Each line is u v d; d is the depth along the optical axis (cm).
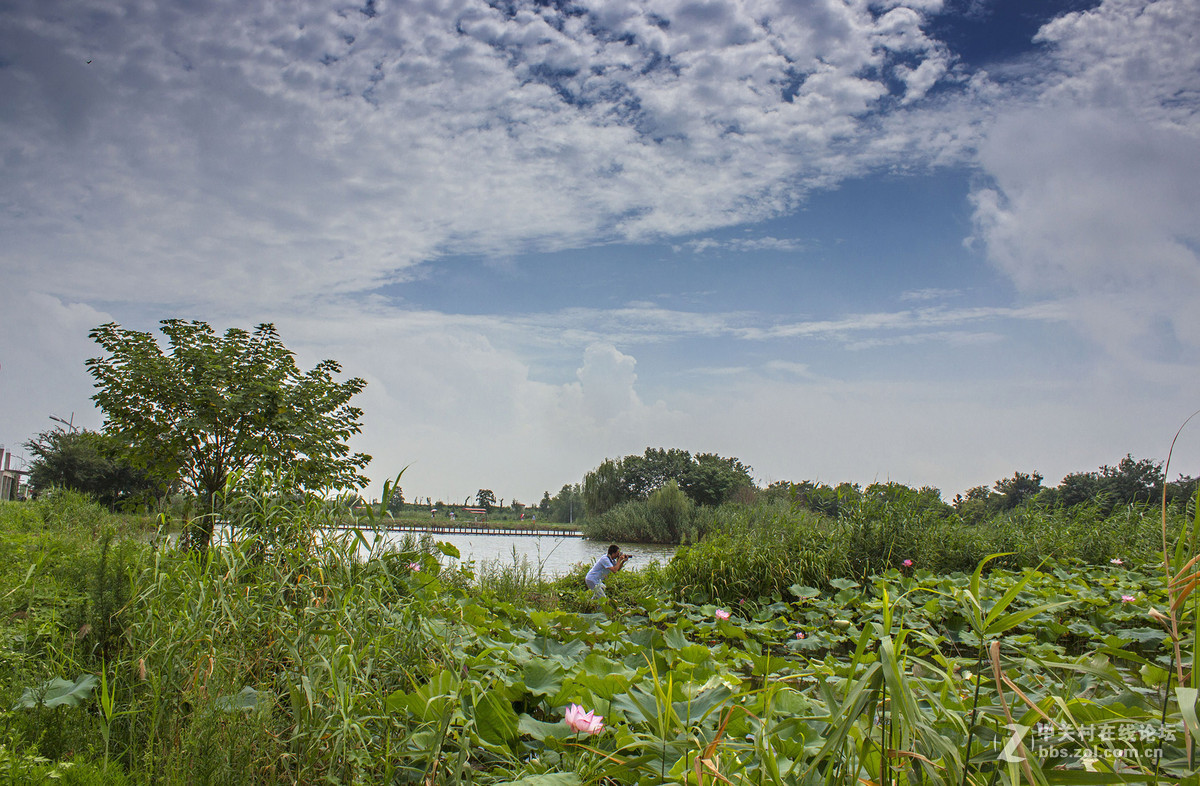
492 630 491
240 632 312
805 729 262
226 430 794
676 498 3416
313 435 798
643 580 1060
